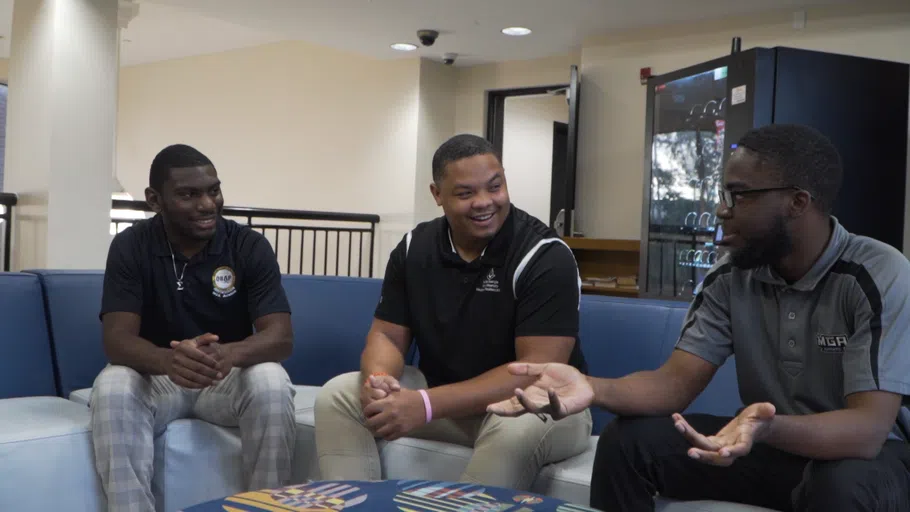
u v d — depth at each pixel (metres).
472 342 1.90
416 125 6.50
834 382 1.44
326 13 5.22
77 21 4.32
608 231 5.64
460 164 1.83
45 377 2.49
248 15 5.34
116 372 1.98
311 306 2.82
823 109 3.95
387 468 1.94
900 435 1.46
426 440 1.96
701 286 1.67
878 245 1.45
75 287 2.59
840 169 1.45
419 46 6.06
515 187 6.76
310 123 7.20
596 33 5.59
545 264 1.83
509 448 1.72
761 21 4.95
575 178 5.79
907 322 1.34
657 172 4.89
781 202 1.42
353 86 6.91
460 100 6.77
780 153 1.42
